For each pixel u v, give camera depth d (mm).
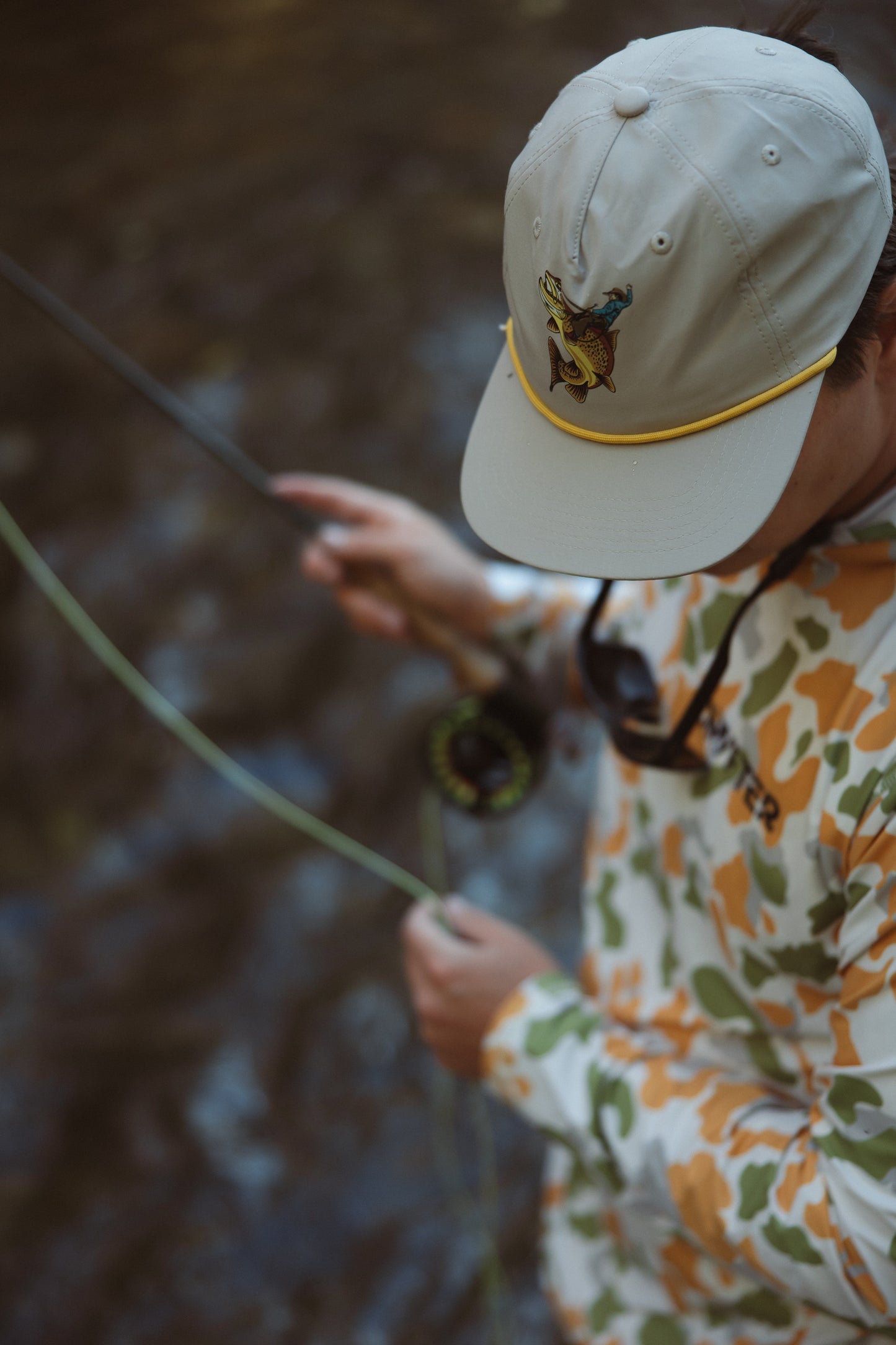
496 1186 2211
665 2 4699
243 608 3072
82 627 1510
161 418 3473
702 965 1081
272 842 2723
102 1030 2432
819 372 814
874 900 868
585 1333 1251
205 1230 2154
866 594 915
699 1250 1031
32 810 2797
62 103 4527
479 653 1458
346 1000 2475
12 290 3797
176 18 4930
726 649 969
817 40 850
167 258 3875
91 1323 2029
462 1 4816
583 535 881
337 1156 2256
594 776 2748
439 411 3412
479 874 2633
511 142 4168
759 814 967
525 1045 1134
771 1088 1051
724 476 840
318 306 3713
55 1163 2236
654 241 793
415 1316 2055
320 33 4754
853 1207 873
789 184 780
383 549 1458
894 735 878
